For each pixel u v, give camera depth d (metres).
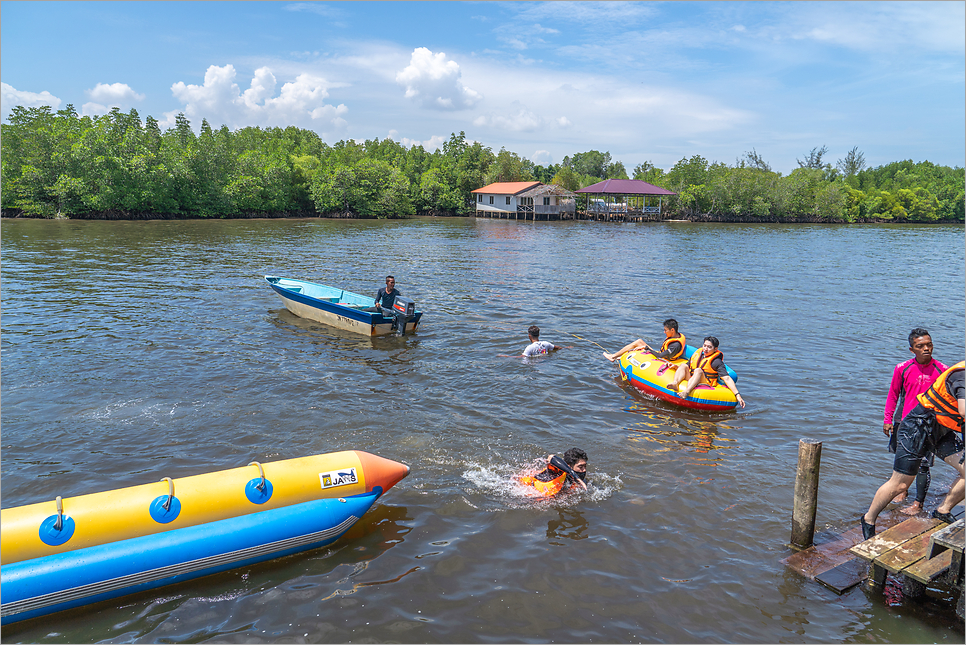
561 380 9.48
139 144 57.19
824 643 4.03
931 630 4.16
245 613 4.27
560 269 23.97
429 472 6.37
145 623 4.15
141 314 13.57
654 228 59.72
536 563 4.87
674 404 8.48
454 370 9.93
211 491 4.72
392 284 12.77
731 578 4.70
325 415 7.84
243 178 62.34
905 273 24.80
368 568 4.79
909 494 6.04
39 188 50.47
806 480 4.93
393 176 77.19
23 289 16.52
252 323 13.00
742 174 82.88
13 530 4.11
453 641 4.02
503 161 96.25
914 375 5.12
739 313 15.30
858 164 130.62
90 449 6.70
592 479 6.28
